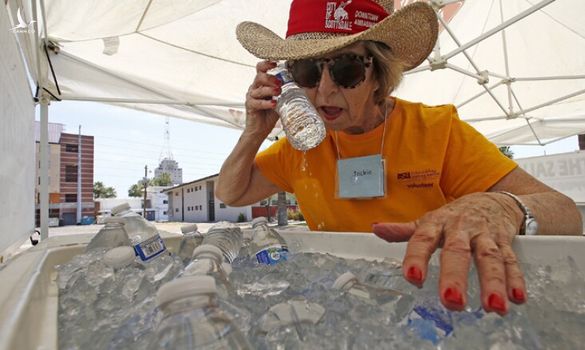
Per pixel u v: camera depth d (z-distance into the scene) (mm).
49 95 3010
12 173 1658
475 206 611
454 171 1178
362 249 1105
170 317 342
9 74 1534
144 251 986
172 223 27219
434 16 1123
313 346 414
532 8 2928
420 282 479
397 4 2932
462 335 426
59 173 31531
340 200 1342
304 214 1477
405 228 624
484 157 1130
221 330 340
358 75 1095
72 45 3023
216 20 3129
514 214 686
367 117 1270
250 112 1431
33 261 847
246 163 1517
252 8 3084
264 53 1181
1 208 1356
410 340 421
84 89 3613
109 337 466
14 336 318
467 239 506
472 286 521
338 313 495
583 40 4395
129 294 657
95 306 598
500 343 403
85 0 2387
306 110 1062
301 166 1445
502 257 486
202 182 29688
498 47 4973
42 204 2969
